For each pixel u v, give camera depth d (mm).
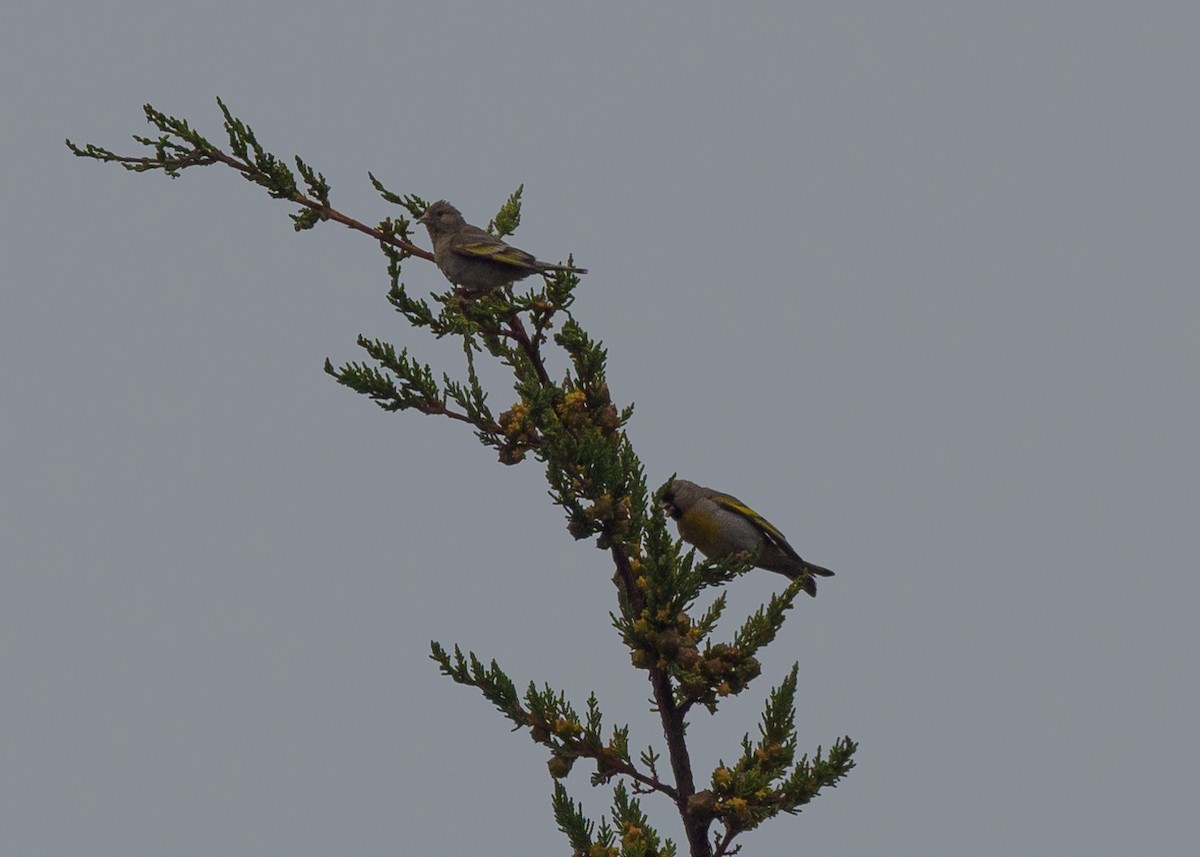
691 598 13227
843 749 13195
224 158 14742
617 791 14234
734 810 13164
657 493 12898
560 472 13320
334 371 14125
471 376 14281
